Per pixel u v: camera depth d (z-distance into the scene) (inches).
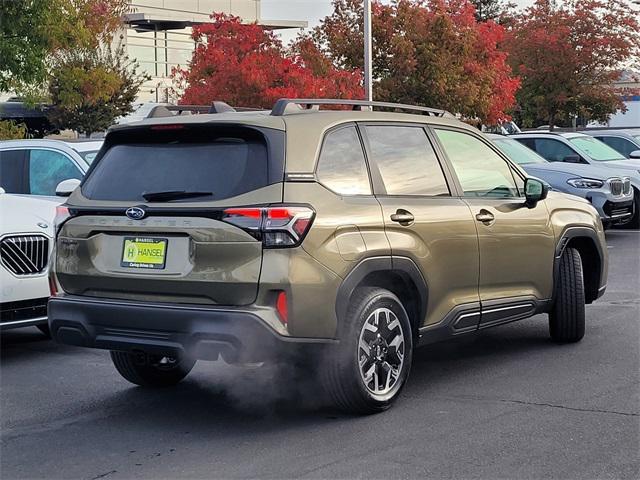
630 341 313.4
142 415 239.6
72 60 1230.9
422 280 240.7
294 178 213.2
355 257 218.7
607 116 1357.0
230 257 207.0
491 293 269.9
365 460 198.1
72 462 203.3
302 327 207.8
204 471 194.9
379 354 229.9
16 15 814.5
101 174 236.7
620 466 192.2
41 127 1444.4
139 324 215.5
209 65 808.3
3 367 298.8
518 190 288.7
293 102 230.8
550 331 310.3
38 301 303.0
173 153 226.8
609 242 609.0
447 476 187.8
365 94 848.3
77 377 283.3
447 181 260.2
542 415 228.7
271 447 209.0
